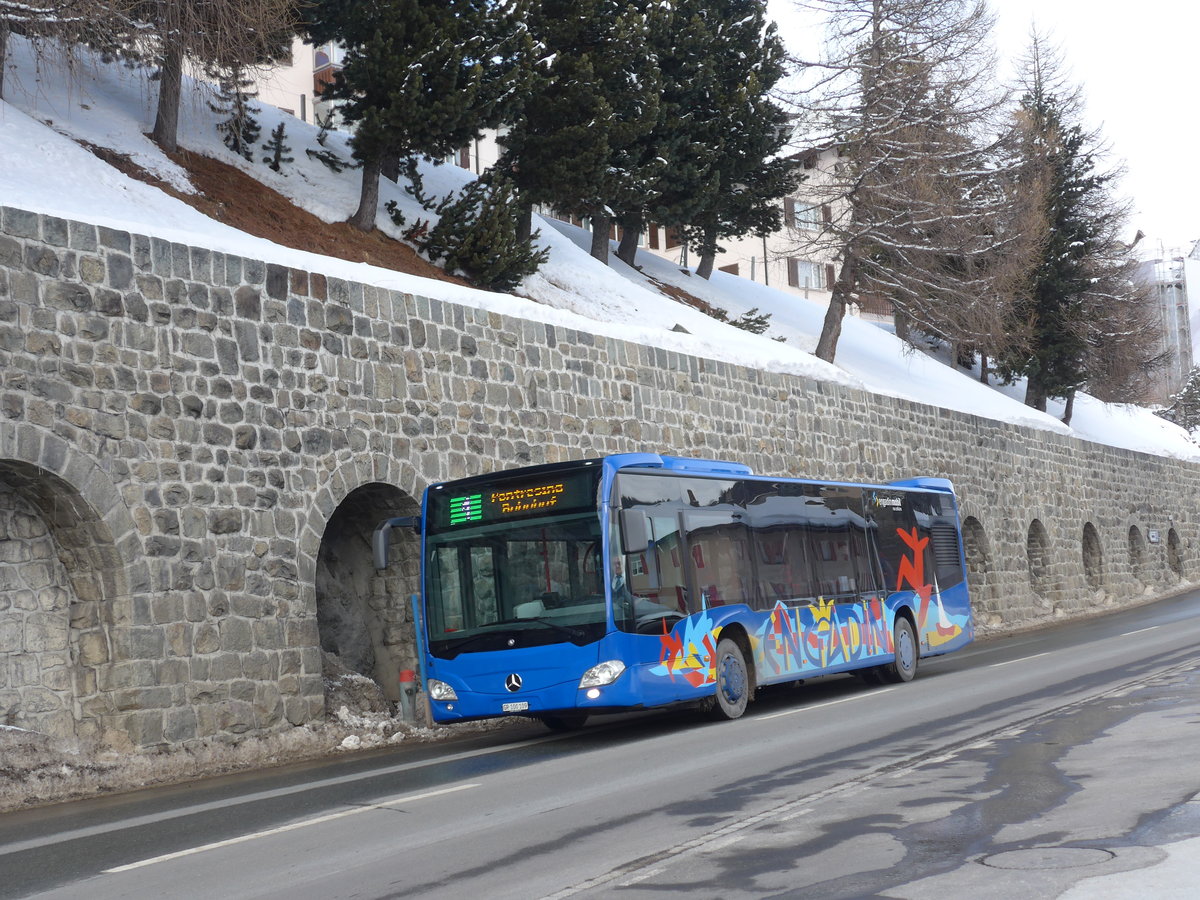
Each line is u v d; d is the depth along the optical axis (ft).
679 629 47.21
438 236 94.32
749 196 142.31
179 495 47.24
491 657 45.09
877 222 135.03
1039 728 36.19
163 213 68.08
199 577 47.50
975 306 143.02
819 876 19.84
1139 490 165.37
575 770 35.83
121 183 69.21
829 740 38.24
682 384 79.66
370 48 87.97
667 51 127.24
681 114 130.41
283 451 51.78
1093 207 197.98
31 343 43.06
